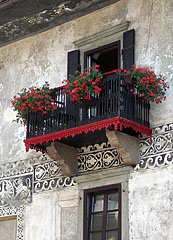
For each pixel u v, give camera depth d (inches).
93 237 475.2
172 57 470.6
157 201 442.9
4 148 572.4
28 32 582.2
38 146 503.8
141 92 462.9
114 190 475.8
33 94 497.4
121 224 456.4
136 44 495.2
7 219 545.6
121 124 441.4
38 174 533.0
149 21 493.0
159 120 462.3
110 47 514.0
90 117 470.9
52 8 539.5
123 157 461.4
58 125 486.0
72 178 503.5
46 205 516.7
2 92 597.0
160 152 453.4
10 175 555.8
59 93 501.7
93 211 483.2
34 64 575.5
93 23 534.9
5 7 536.7
